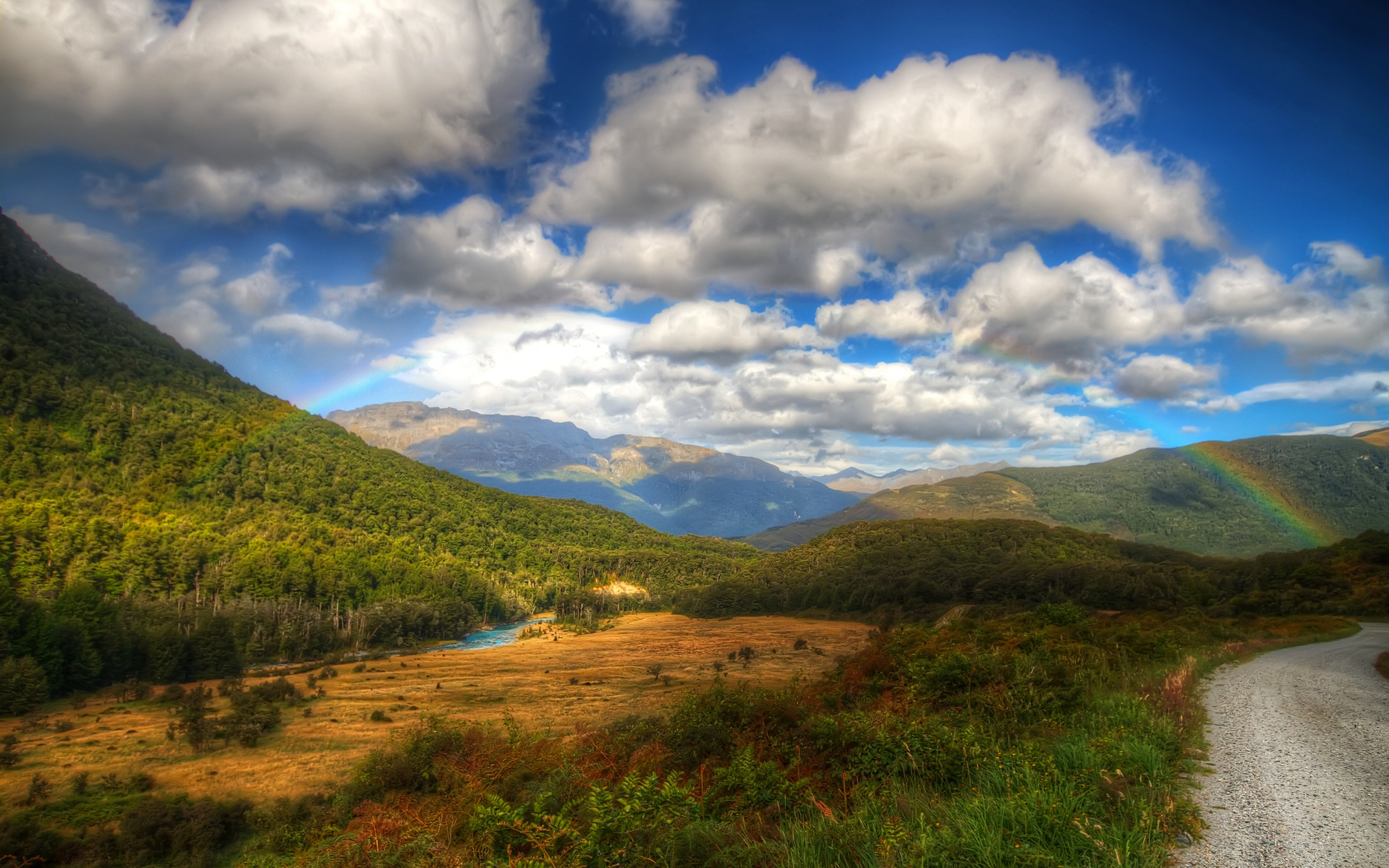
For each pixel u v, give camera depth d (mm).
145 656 92250
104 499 177625
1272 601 58875
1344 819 6918
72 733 62844
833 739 10820
